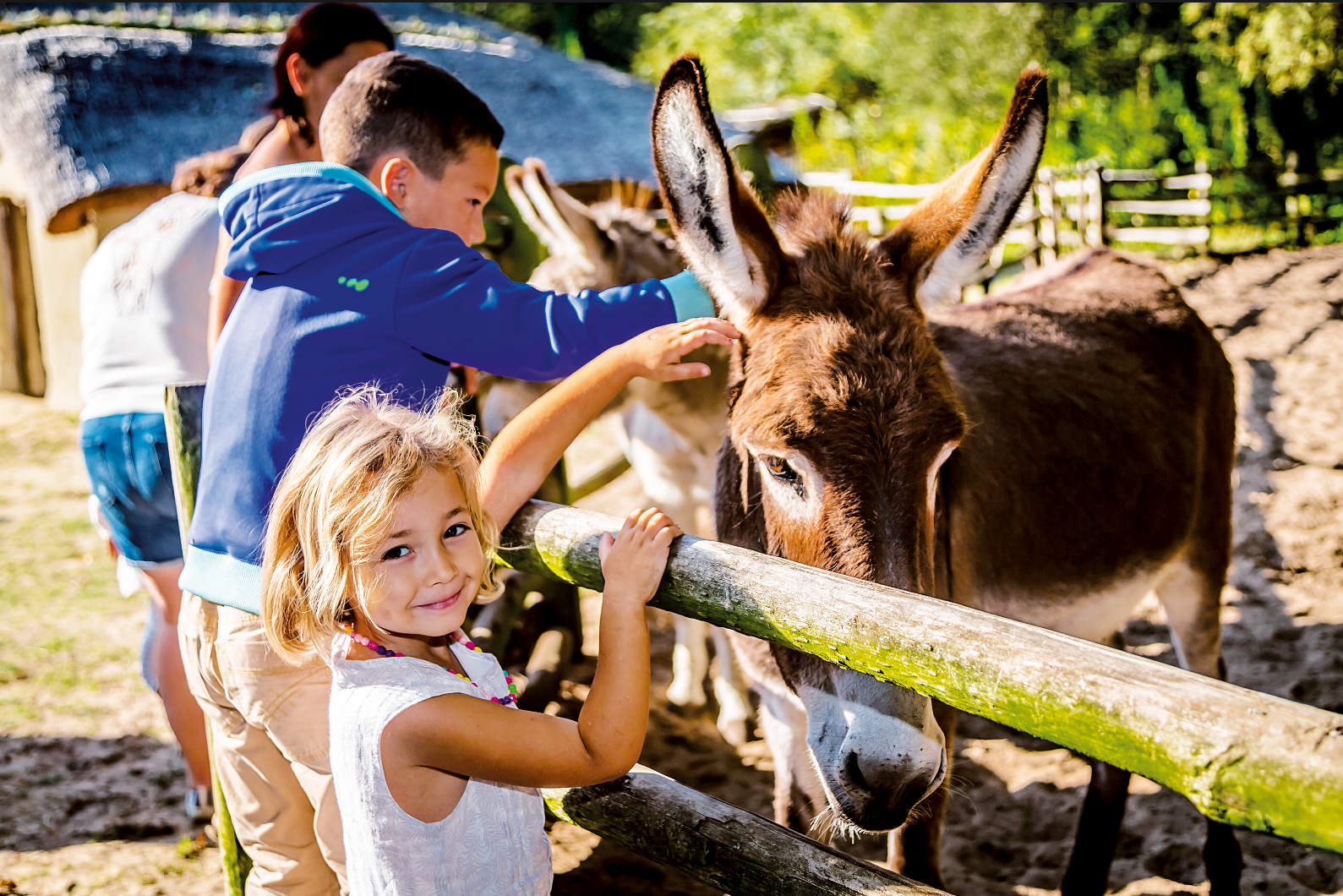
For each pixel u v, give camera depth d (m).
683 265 4.77
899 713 1.76
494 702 1.49
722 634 4.17
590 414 1.76
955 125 22.80
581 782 1.37
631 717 1.39
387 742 1.34
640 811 1.72
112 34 11.92
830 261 2.11
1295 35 16.88
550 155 11.81
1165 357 3.41
